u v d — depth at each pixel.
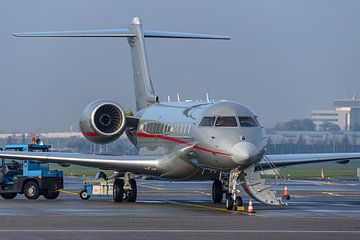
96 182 104.31
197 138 88.94
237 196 85.94
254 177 87.25
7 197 108.12
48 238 59.84
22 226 66.94
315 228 66.81
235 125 87.00
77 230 64.44
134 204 94.19
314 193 121.94
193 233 63.22
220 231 64.50
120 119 99.88
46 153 93.69
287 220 73.06
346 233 63.72
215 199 96.94
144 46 112.00
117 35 111.44
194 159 90.94
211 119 88.12
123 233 62.91
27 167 104.62
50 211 82.38
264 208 88.25
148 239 59.78
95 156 94.19
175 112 97.94
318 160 96.69
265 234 62.91
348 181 178.88
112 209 85.50
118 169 94.88
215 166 87.44
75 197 109.56
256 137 86.44
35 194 104.06
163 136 97.62
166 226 67.50
